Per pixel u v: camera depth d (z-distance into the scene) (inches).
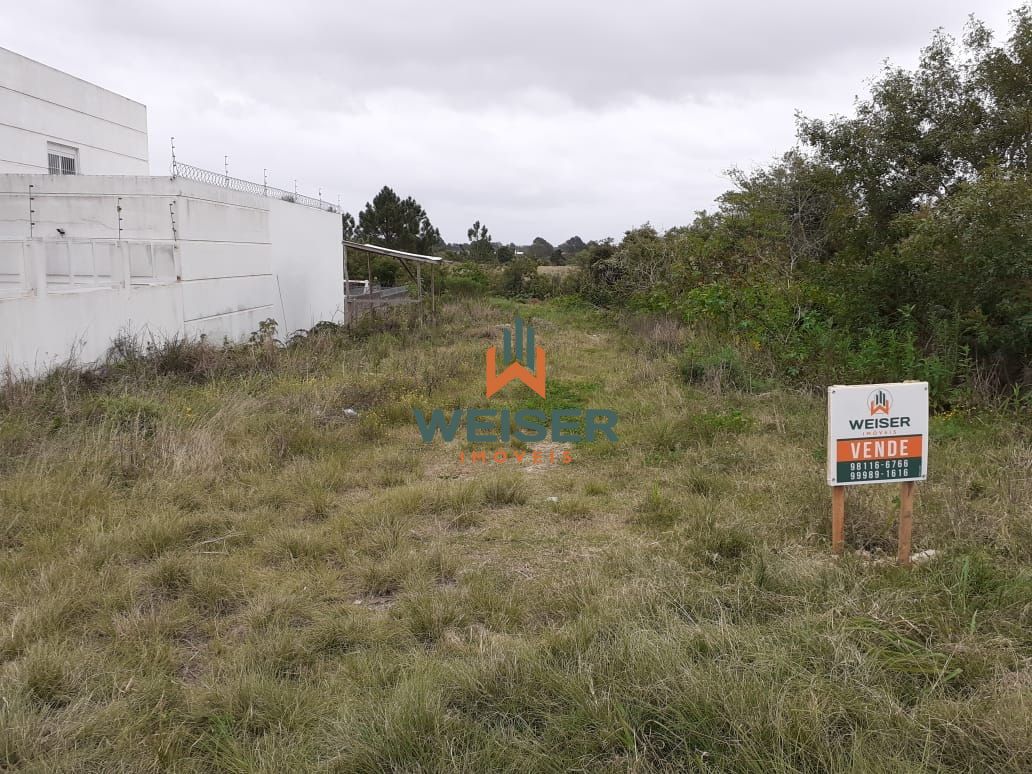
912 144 545.3
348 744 110.6
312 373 435.2
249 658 137.3
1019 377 336.5
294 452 286.5
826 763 104.3
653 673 121.3
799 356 399.5
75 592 162.4
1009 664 128.3
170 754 111.0
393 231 1498.5
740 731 108.4
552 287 1263.5
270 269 623.5
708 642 131.8
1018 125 498.6
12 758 109.8
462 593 164.4
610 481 255.3
